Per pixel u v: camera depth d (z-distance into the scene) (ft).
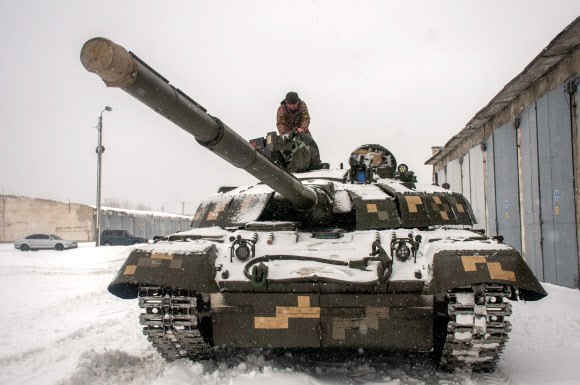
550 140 39.32
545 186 40.47
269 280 15.92
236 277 16.28
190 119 12.28
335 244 18.40
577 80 34.68
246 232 19.69
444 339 17.39
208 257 16.53
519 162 46.55
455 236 17.54
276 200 21.58
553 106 38.52
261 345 16.69
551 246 39.52
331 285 15.81
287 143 18.13
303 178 24.91
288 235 19.29
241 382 15.29
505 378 16.16
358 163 24.89
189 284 15.70
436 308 16.12
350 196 22.18
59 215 136.05
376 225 20.34
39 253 86.79
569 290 34.99
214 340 16.94
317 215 20.48
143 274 15.83
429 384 15.90
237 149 14.17
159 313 16.53
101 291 40.70
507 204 50.01
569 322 24.44
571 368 16.55
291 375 16.01
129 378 16.31
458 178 72.02
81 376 15.87
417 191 22.39
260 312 16.46
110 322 26.91
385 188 23.04
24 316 29.22
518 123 46.47
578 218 35.06
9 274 54.95
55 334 23.90
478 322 15.20
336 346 16.37
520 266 15.16
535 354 18.93
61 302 34.94
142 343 21.83
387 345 16.19
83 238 138.51
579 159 34.65
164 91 11.29
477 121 56.90
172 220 178.81
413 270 15.92
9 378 16.63
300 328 16.34
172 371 16.39
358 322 16.11
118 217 150.10
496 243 16.28
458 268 15.12
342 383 15.85
